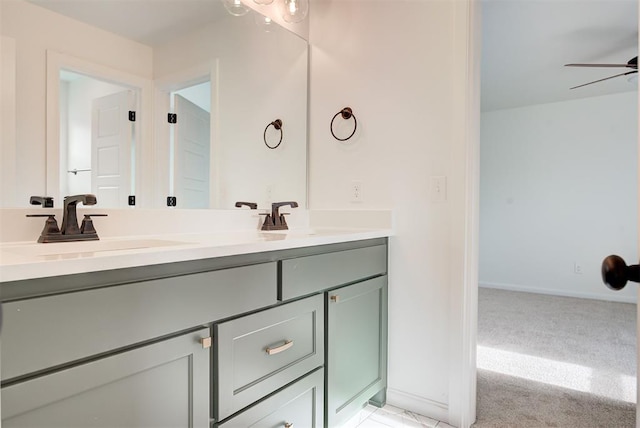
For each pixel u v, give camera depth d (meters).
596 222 4.35
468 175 1.62
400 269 1.81
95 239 1.21
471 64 1.63
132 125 1.43
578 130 4.43
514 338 2.91
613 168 4.25
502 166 4.92
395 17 1.84
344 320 1.53
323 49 2.08
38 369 0.70
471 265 1.65
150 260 0.87
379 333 1.77
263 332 1.17
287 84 2.02
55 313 0.72
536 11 2.48
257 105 1.88
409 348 1.79
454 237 1.65
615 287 0.62
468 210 1.62
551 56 3.20
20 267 0.68
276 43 1.97
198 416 0.98
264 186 1.91
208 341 0.99
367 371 1.69
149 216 1.45
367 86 1.92
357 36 1.96
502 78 3.72
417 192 1.76
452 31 1.67
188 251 0.95
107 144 1.35
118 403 0.82
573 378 2.19
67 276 0.75
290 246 1.25
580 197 4.43
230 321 1.06
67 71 1.26
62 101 1.24
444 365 1.69
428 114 1.74
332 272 1.45
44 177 1.19
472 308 1.66
